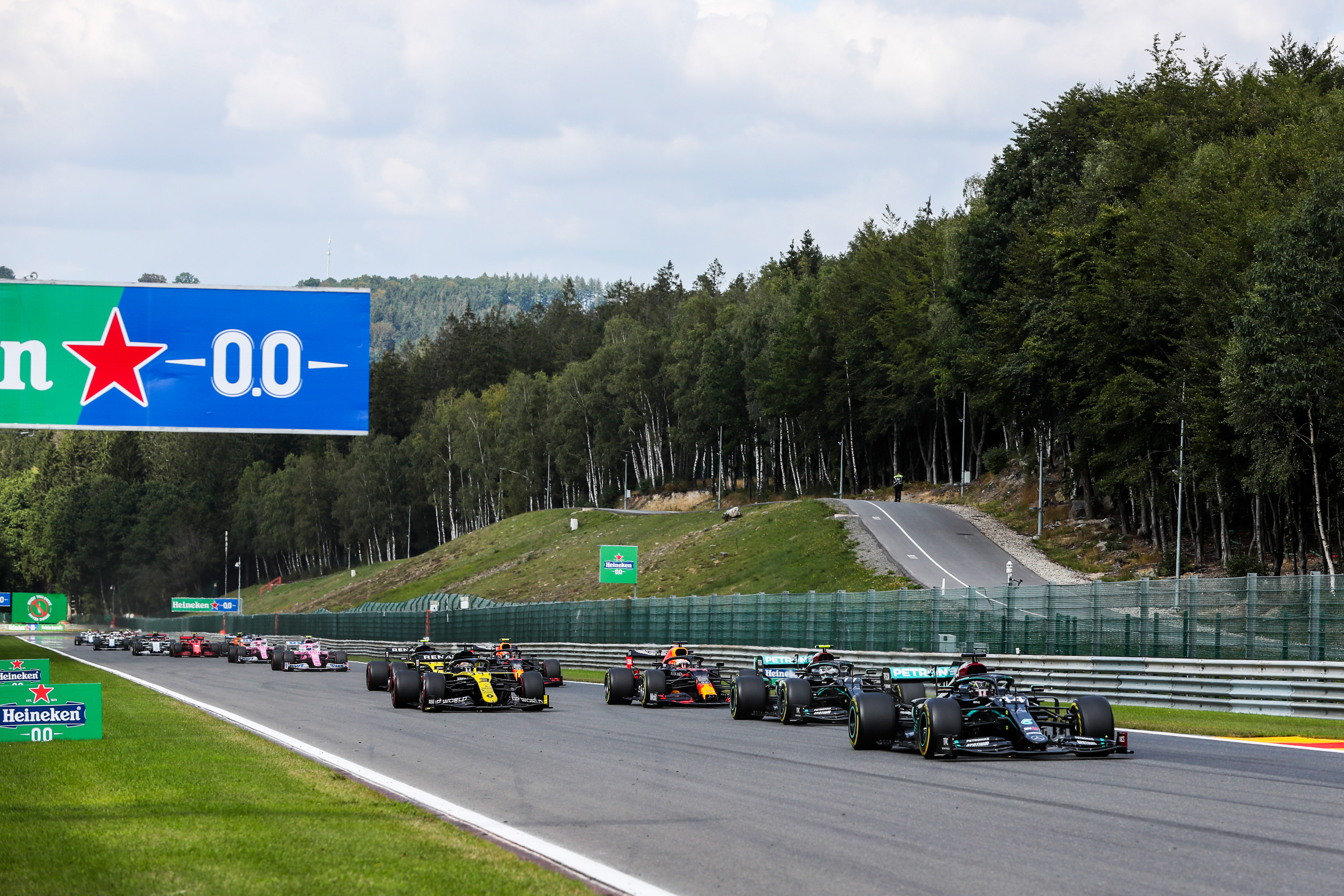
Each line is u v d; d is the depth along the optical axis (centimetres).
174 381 3534
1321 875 1564
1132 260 10950
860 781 2562
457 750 3278
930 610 6238
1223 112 12900
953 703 2991
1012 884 1527
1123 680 4922
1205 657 4778
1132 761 2905
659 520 19312
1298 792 2323
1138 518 12750
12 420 3459
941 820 2033
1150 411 10831
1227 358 8588
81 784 2430
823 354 19738
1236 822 1975
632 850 1783
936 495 17012
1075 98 14900
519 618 10681
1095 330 11150
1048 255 12275
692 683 5181
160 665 10625
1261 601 4559
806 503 15400
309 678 8144
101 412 3503
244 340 3566
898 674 3416
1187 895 1454
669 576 14200
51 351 3491
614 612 9044
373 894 1437
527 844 1828
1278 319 8194
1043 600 5588
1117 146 13162
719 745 3397
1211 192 10488
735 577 13212
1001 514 14125
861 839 1859
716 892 1502
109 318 3522
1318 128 10444
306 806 2148
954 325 15875
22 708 2927
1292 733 3725
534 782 2573
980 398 13738
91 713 2997
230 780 2517
